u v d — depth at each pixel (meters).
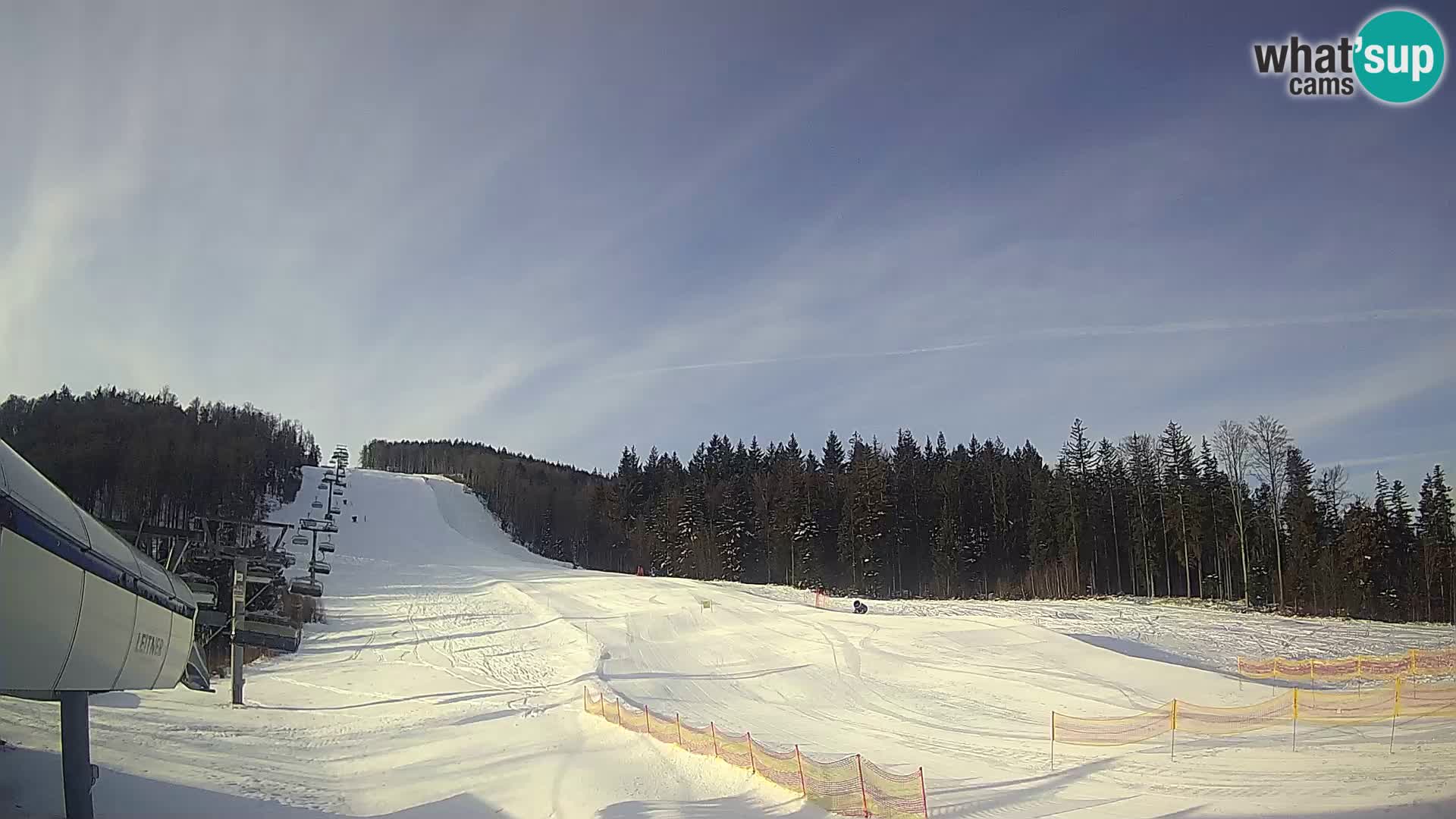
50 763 17.55
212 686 34.19
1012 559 80.56
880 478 80.31
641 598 59.41
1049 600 62.38
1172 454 71.75
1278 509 62.12
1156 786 16.55
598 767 20.78
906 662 35.06
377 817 17.59
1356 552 59.31
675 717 26.62
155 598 15.66
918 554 83.06
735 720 26.55
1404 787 14.88
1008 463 93.44
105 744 20.66
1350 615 55.09
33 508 11.35
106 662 13.61
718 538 90.50
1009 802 16.12
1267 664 32.47
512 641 46.78
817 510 84.81
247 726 26.45
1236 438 62.44
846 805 16.27
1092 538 75.88
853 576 79.12
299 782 19.94
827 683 32.56
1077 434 78.00
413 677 37.66
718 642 42.53
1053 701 27.27
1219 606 56.81
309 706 31.61
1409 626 44.56
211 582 29.92
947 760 20.28
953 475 86.75
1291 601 62.09
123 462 73.12
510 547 106.94
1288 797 14.93
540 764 21.55
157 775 18.39
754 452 122.62
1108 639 38.66
